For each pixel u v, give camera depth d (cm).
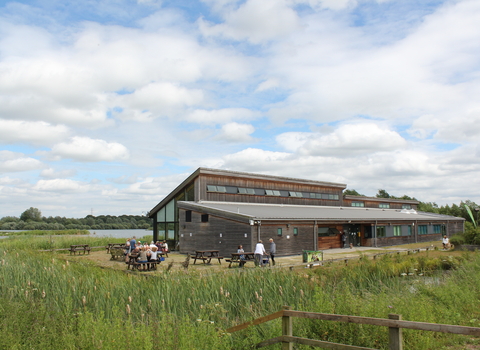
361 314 726
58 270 1416
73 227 10181
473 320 830
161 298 984
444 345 696
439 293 997
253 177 3319
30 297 1016
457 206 6181
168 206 3225
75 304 999
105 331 614
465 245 2709
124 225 11569
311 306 830
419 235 4116
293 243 2638
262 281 1158
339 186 4216
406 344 659
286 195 3612
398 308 780
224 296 1020
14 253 2070
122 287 1091
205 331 665
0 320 718
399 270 1595
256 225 2384
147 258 1847
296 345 661
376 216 3625
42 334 657
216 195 3069
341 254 2609
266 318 662
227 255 2489
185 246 2845
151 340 597
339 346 550
